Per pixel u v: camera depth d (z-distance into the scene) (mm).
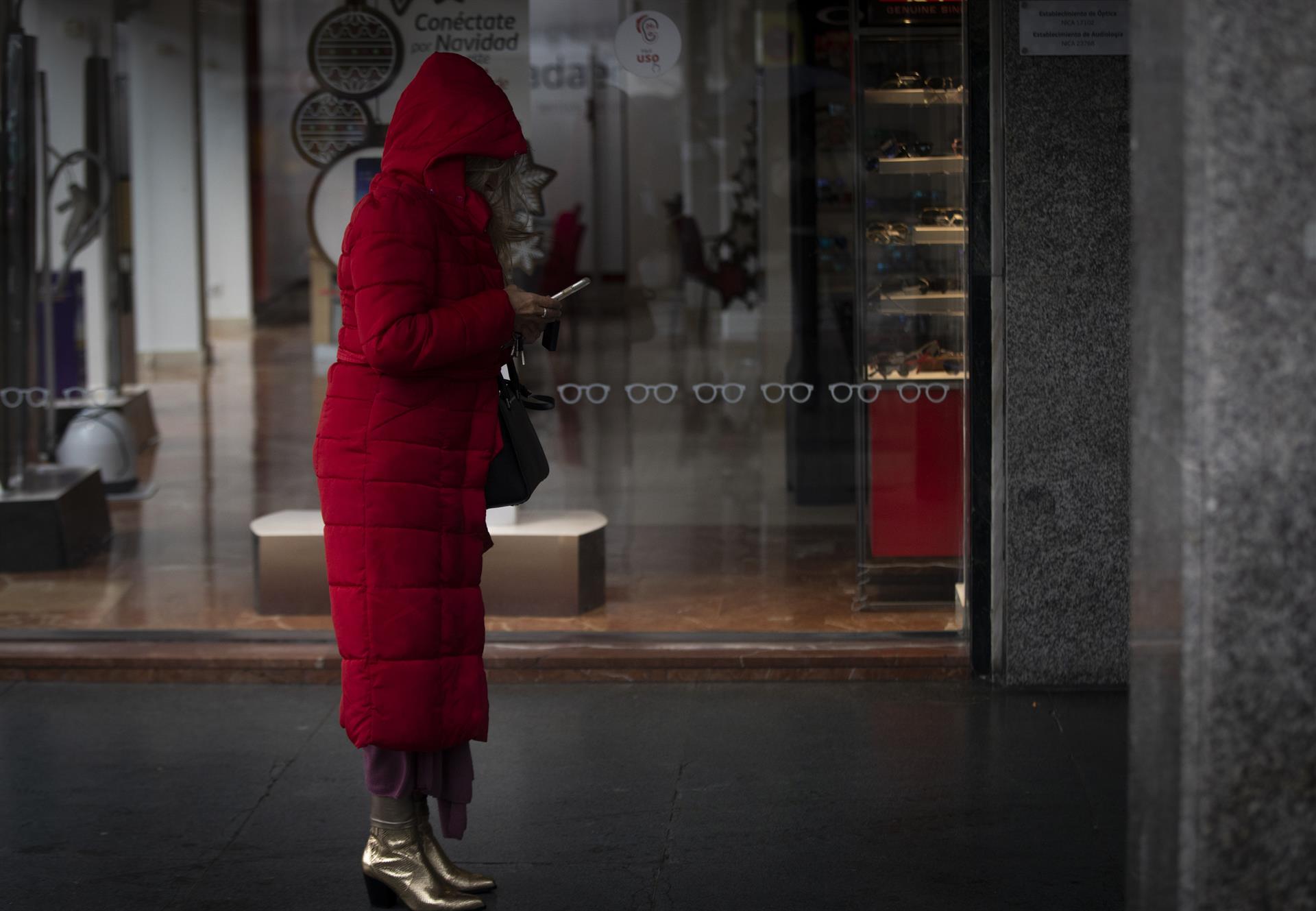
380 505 3291
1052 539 5109
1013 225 4973
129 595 6254
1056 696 5082
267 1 7480
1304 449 2191
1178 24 2217
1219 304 2176
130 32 8383
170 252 9406
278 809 4117
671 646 5418
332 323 8641
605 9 6180
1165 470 2328
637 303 6859
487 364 3385
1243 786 2236
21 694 5180
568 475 6520
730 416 6520
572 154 6547
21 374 6754
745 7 6879
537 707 5023
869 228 5660
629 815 4047
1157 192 2340
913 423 5680
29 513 6613
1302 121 2152
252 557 6102
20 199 6746
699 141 6855
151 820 4035
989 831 3916
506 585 5797
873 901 3490
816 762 4453
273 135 8234
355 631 3330
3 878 3654
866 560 5770
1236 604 2211
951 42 5379
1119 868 3670
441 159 3307
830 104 6961
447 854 3791
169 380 9375
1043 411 5051
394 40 5961
